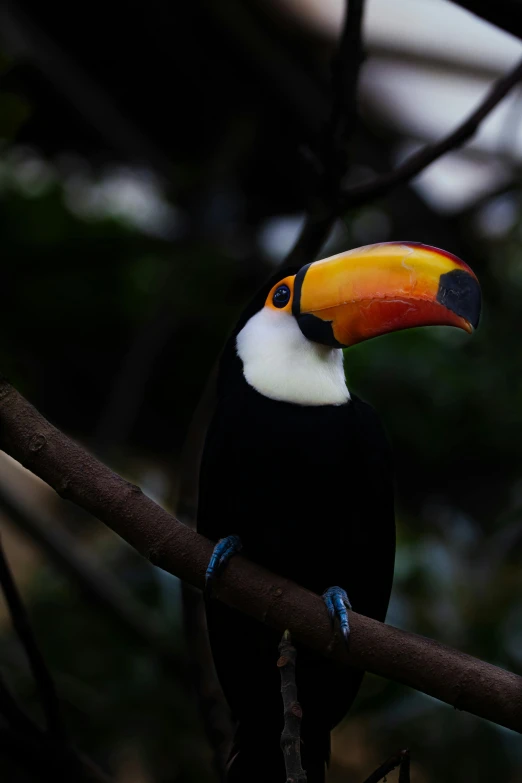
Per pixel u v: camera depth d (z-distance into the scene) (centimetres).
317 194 517
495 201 1022
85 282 1034
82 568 758
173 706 731
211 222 1084
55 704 472
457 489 958
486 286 1012
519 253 1012
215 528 497
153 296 1039
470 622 691
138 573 834
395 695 669
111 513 392
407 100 1056
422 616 690
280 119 1052
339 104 495
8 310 1021
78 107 1048
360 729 772
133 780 761
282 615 395
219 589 402
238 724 505
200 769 723
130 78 1107
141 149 1088
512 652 684
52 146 1109
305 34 1023
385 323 480
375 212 1041
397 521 813
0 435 393
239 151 1084
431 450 955
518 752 657
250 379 498
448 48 977
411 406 954
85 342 1036
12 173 1066
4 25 958
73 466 390
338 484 484
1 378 396
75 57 1086
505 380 951
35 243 1031
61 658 770
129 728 729
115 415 955
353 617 388
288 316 504
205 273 1026
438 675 367
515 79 505
